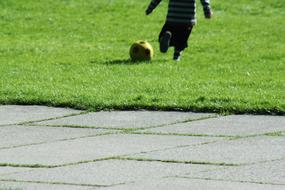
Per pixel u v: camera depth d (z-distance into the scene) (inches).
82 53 1473.9
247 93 1014.4
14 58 1402.6
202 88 1055.6
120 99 972.6
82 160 729.6
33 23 1908.2
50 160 730.8
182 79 1139.3
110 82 1109.7
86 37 1733.5
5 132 843.4
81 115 921.5
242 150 757.3
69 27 1862.7
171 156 739.4
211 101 957.8
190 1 1318.9
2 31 1809.8
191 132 833.5
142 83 1096.2
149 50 1362.0
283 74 1205.7
